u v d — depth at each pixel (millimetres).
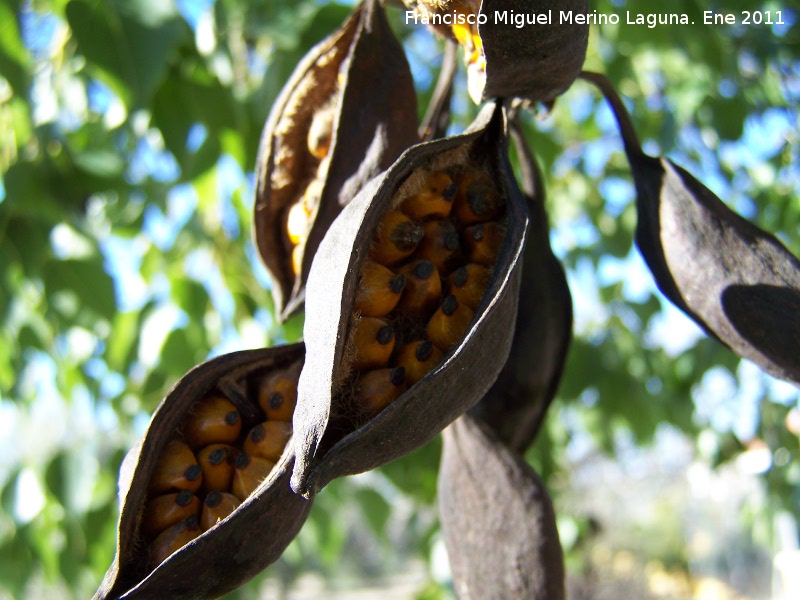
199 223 382
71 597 345
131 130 325
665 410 502
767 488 541
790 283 141
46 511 343
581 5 130
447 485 167
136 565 125
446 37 145
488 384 117
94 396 385
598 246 493
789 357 138
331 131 175
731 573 1577
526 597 154
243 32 319
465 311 129
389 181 123
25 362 374
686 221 150
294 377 144
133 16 240
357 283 118
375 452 108
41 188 323
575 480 819
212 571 118
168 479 131
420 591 412
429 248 133
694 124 466
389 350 124
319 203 156
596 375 450
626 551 1647
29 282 354
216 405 139
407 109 162
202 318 363
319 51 177
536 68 131
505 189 134
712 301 144
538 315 165
